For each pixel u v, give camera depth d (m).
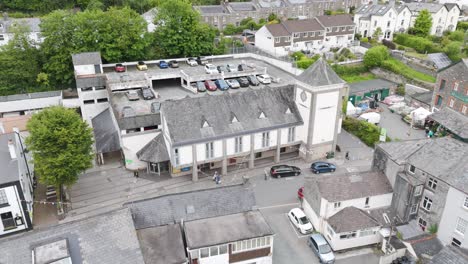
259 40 108.06
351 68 98.94
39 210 49.41
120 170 58.28
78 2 125.56
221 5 128.75
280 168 56.53
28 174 52.25
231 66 79.25
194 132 53.09
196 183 54.88
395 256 40.78
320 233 45.28
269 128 56.84
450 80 72.19
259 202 50.84
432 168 41.75
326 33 111.25
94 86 69.00
